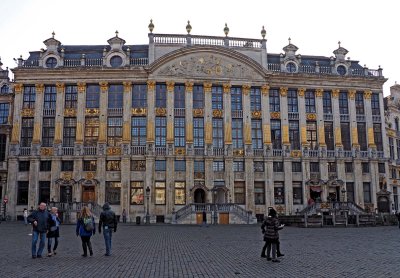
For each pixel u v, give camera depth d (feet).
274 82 187.42
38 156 171.94
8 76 195.21
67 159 172.35
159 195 171.53
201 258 54.65
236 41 188.96
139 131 176.35
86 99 178.50
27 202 170.60
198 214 157.79
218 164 176.96
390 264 48.52
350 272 43.24
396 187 207.72
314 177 183.11
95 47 192.65
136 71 179.11
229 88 182.91
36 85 177.37
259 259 53.47
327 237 89.81
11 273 42.63
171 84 179.63
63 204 156.25
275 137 184.44
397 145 217.36
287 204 177.58
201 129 179.01
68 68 177.27
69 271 43.91
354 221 143.23
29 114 176.45
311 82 190.39
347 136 190.29
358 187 184.75
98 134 175.01
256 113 183.32
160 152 174.29
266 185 177.68
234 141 179.93
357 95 195.21
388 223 149.48
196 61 182.70
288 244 73.72
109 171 172.35
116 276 41.14
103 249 65.21
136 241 80.48
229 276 41.24
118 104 178.50
